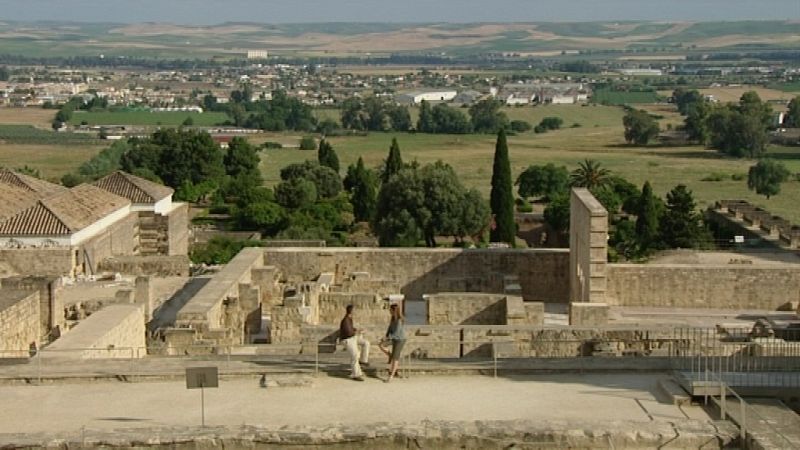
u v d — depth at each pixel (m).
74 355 34.19
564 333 40.44
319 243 111.06
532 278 58.75
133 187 104.88
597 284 49.72
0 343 43.19
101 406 28.11
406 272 58.91
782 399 27.20
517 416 26.75
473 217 120.25
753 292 56.12
